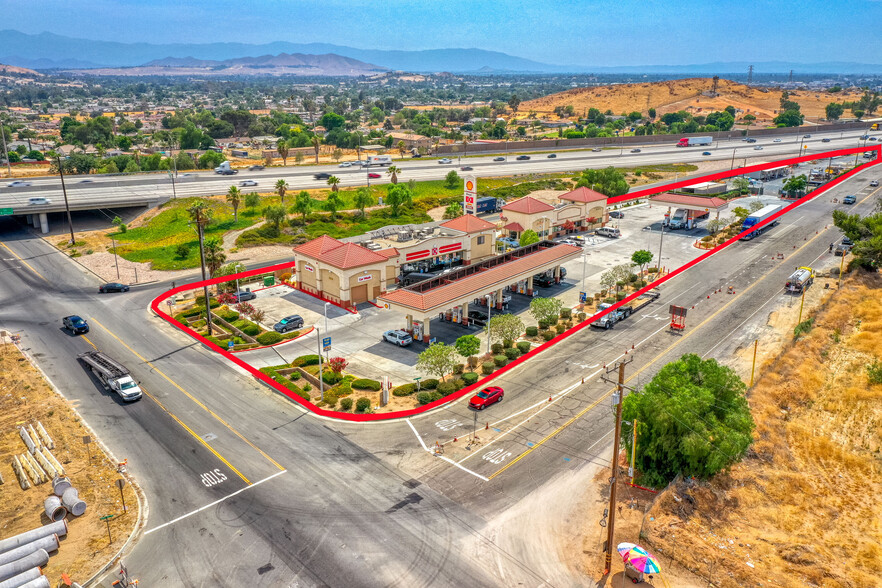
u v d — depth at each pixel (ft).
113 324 254.47
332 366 202.08
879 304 257.96
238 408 187.52
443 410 185.47
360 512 139.95
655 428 144.97
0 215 391.45
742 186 495.82
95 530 135.23
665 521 136.26
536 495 145.69
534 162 631.56
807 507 148.36
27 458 161.17
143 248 359.05
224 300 274.36
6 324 253.03
